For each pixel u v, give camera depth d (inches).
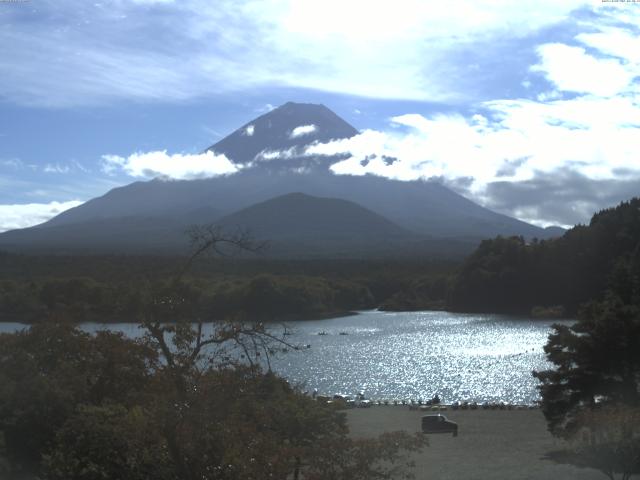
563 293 7342.5
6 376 1056.2
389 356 4170.8
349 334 5487.2
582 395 1665.8
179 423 659.4
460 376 3425.2
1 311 4554.6
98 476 742.5
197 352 697.0
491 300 7751.0
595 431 1247.5
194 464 663.8
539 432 2030.0
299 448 711.1
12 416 1003.3
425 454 1727.4
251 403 712.4
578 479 1371.8
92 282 4325.8
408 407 2642.7
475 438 1957.4
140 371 912.9
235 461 657.6
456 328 5920.3
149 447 703.7
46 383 1031.0
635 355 1644.9
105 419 789.2
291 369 3688.5
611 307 1726.1
